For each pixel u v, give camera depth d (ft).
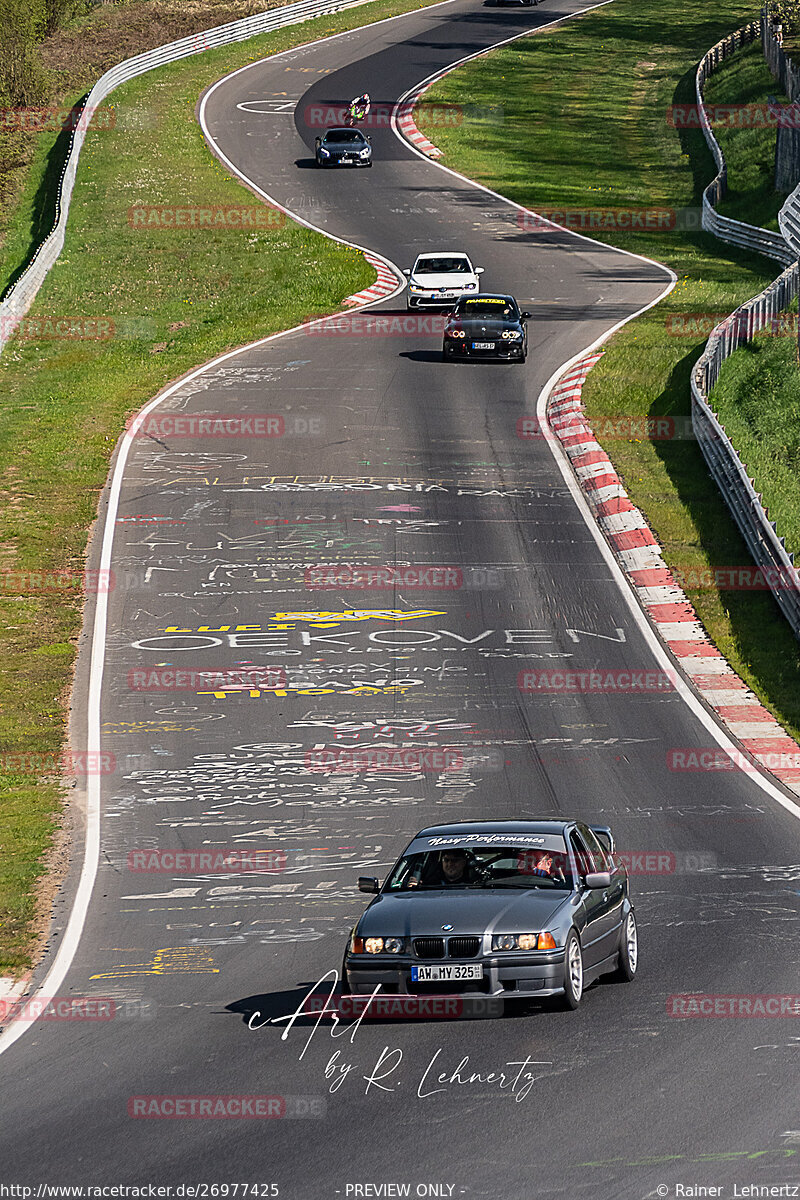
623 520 247.29
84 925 118.21
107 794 155.02
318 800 151.02
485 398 314.14
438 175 554.05
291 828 143.33
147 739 171.01
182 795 153.89
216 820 146.41
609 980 96.73
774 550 214.07
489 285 411.13
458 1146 65.41
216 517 251.39
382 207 504.02
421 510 252.42
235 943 111.55
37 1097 77.30
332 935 112.27
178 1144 67.87
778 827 138.00
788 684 187.73
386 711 177.58
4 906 122.42
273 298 400.26
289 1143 67.05
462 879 94.63
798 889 118.21
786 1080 72.28
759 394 313.32
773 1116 67.26
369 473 270.67
